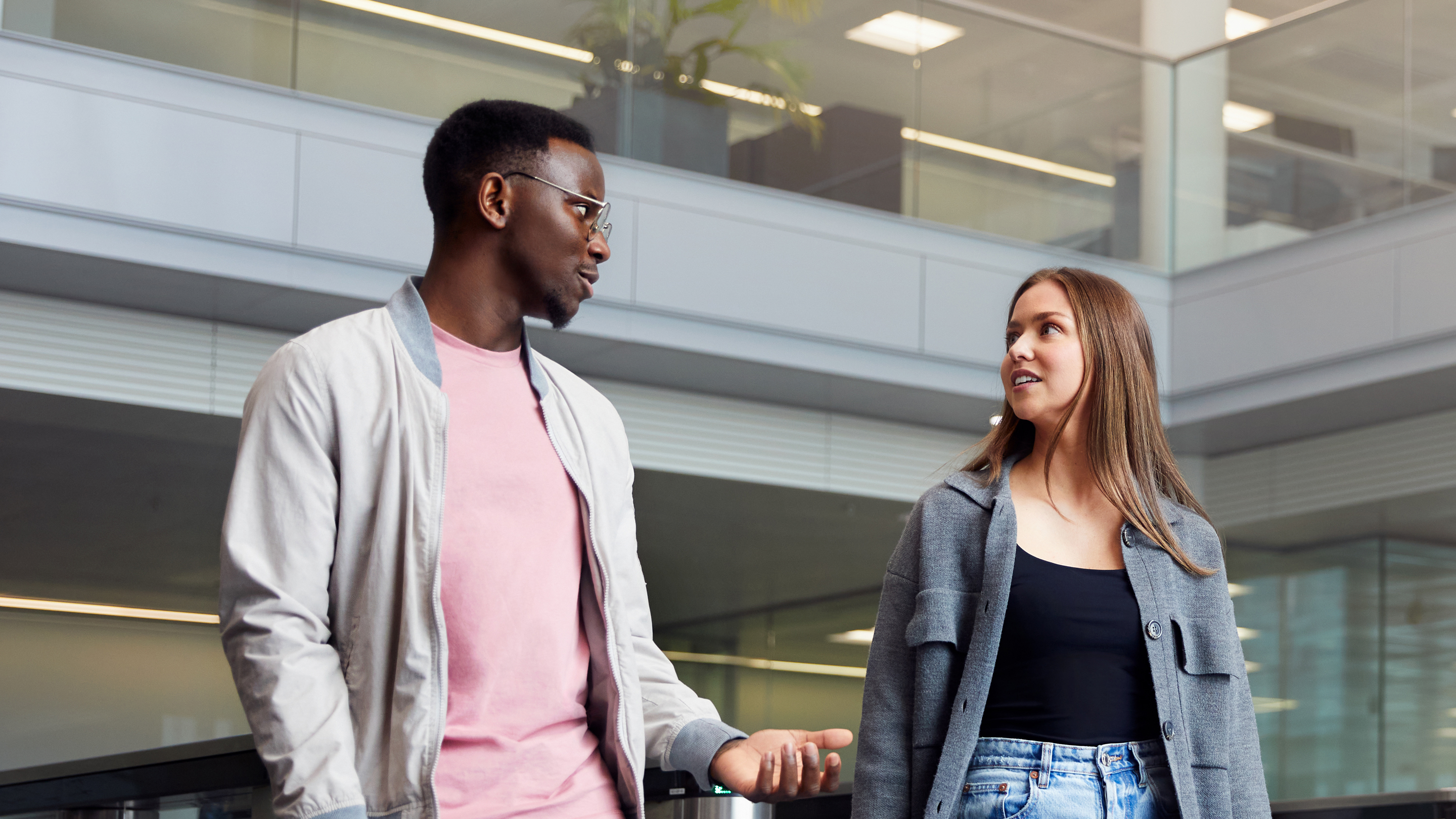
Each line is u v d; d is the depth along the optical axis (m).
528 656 1.62
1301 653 9.99
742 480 8.45
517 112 1.74
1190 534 1.94
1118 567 1.89
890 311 8.12
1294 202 8.38
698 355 7.71
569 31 7.42
